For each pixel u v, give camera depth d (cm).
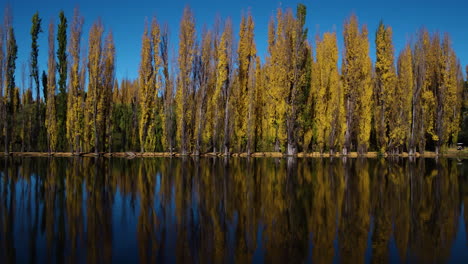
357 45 4297
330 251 854
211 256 818
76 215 1202
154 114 4438
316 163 3131
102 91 4275
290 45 4053
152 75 4444
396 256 821
